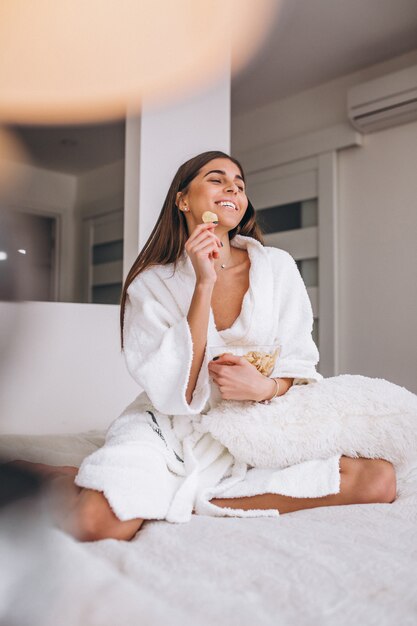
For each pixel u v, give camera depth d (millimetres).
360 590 675
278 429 1090
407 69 3172
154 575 710
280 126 3920
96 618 445
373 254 3439
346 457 1116
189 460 1079
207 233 1165
